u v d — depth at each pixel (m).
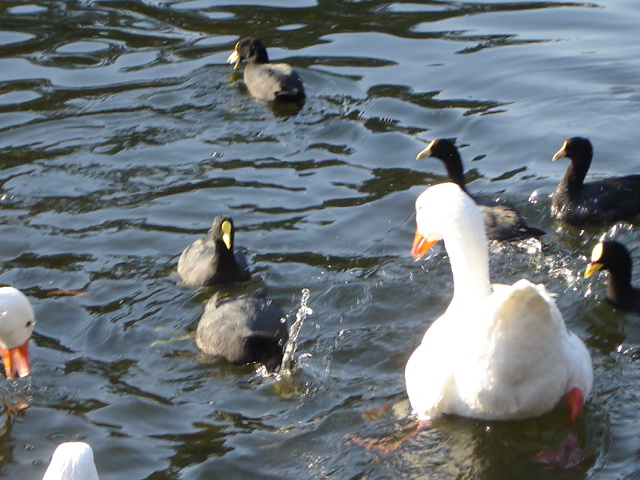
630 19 20.17
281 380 10.53
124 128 16.77
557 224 13.70
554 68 18.25
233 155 15.80
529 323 8.31
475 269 9.98
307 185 14.79
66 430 9.88
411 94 17.62
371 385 10.37
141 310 12.02
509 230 12.95
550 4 21.19
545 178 14.85
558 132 16.08
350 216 13.92
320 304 11.95
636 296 11.68
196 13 21.53
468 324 9.02
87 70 18.92
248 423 9.84
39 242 13.45
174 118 17.11
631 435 9.23
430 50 19.33
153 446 9.55
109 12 21.59
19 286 12.45
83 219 14.03
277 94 17.28
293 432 9.64
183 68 19.03
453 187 10.22
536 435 9.23
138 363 11.01
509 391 8.73
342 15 21.22
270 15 21.33
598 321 11.46
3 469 9.39
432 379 9.30
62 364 11.01
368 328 11.44
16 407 10.29
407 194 14.45
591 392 9.91
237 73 18.84
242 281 12.53
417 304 11.85
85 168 15.45
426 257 12.84
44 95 17.94
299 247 13.22
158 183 14.98
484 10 21.09
